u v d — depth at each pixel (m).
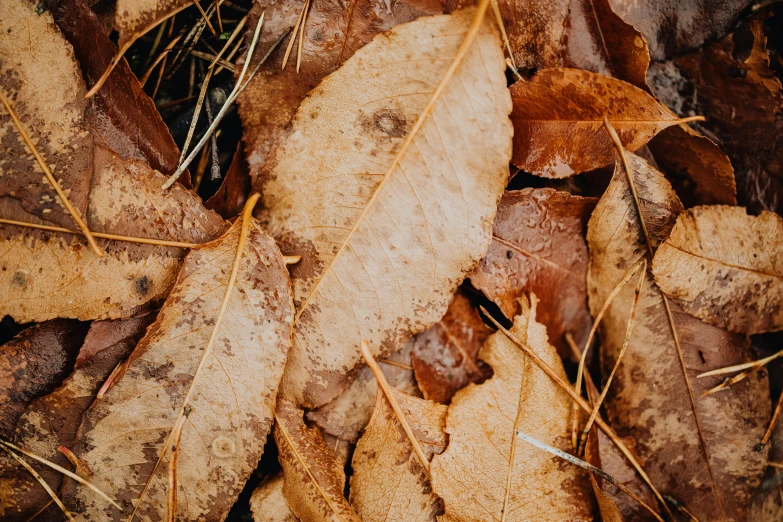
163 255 0.26
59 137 0.26
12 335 0.28
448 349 0.28
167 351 0.26
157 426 0.26
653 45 0.28
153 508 0.26
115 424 0.26
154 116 0.27
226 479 0.26
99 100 0.26
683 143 0.28
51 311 0.26
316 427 0.27
